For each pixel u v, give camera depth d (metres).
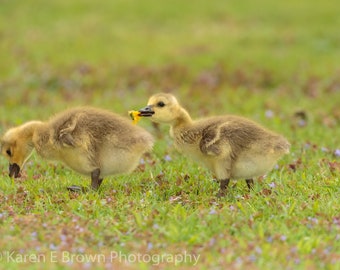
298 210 11.64
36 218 11.34
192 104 24.34
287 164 15.12
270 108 23.02
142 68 30.22
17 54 32.53
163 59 32.00
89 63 31.02
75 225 11.03
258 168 12.73
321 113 22.16
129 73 29.77
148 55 32.59
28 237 10.63
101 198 12.65
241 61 31.75
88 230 10.85
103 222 11.19
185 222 11.12
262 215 11.41
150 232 10.75
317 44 34.94
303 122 20.39
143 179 14.05
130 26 38.53
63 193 12.96
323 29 37.09
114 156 12.96
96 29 37.25
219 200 12.45
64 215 11.62
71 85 28.69
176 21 39.78
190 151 13.23
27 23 38.25
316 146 16.95
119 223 11.16
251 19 40.16
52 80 29.14
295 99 25.23
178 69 30.06
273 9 41.50
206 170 14.61
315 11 40.78
